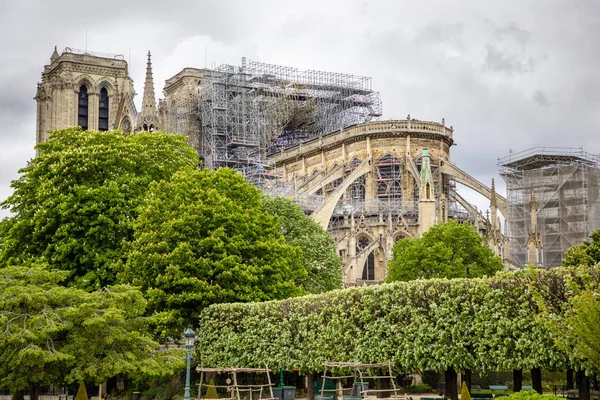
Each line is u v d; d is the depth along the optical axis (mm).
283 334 59375
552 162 143500
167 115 187375
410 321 50625
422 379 75250
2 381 52031
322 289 93625
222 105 171750
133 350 56656
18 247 77312
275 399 55469
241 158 168125
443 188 156625
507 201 143500
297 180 163875
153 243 70125
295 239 96438
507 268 127188
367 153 157000
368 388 67938
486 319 46156
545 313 41594
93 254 73938
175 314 68375
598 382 60938
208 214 72375
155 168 84875
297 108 181875
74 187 76688
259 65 182125
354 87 189750
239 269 69500
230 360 63938
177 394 69375
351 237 129875
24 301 53281
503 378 74250
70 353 52938
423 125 156500
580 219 132125
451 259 98500
